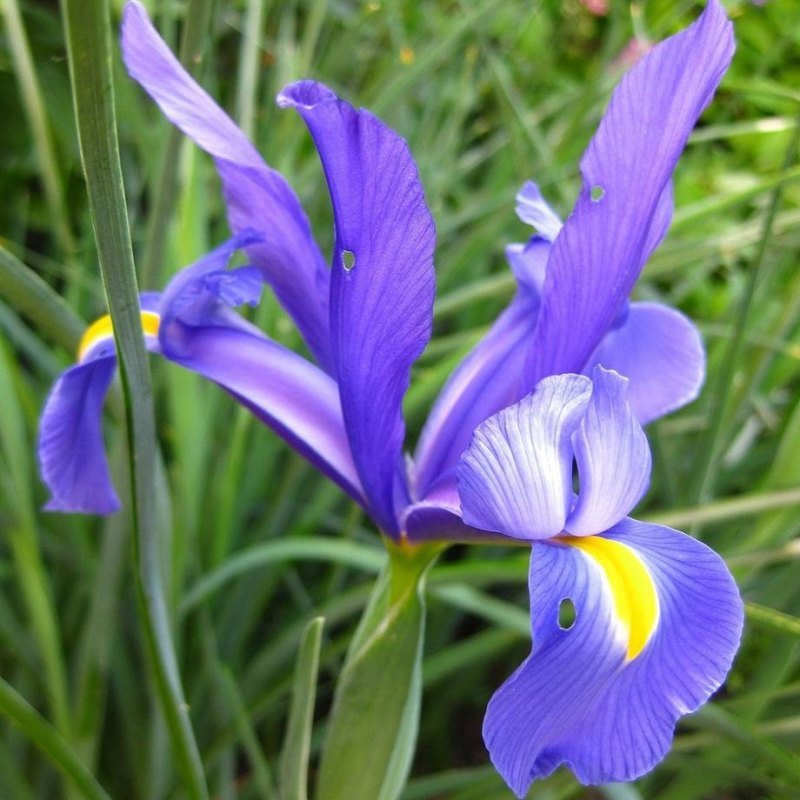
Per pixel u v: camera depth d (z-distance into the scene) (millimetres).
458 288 309
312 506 243
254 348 150
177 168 174
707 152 407
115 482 188
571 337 129
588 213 120
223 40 358
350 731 143
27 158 327
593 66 354
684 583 110
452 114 361
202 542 243
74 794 196
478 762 274
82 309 272
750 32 397
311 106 109
